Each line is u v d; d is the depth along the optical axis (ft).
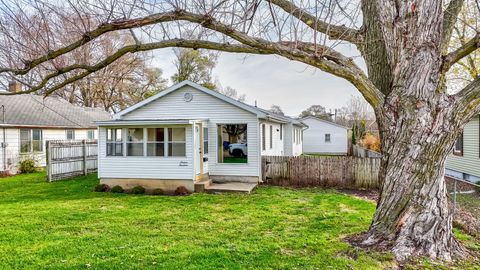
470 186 30.25
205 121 38.11
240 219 21.36
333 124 103.19
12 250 15.35
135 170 35.04
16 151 51.67
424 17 12.82
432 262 12.10
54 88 16.10
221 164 38.60
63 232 18.52
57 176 42.93
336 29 15.46
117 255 14.44
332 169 36.86
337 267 12.17
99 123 34.94
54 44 14.39
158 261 13.58
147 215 22.88
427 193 12.69
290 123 62.80
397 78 13.26
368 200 28.60
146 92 95.25
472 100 12.39
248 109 37.29
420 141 12.59
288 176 38.40
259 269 12.42
